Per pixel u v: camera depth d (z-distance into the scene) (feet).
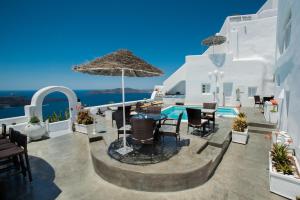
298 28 17.53
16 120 30.48
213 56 58.95
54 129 33.78
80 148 24.41
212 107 34.68
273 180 14.51
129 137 23.52
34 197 14.05
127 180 15.07
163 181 14.52
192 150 19.13
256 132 31.22
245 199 13.84
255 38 61.41
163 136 21.95
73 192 14.70
